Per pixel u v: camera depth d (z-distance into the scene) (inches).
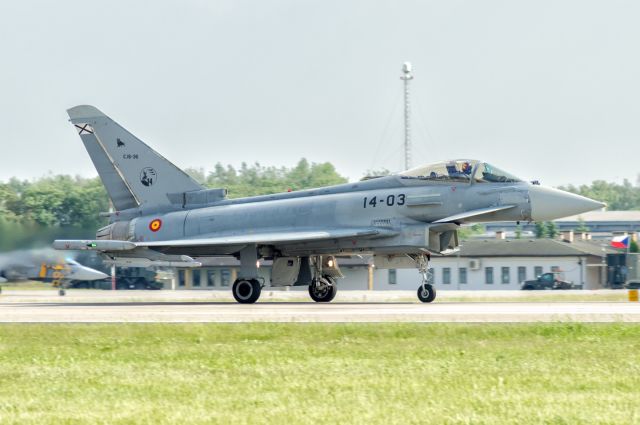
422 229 4739.2
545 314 3607.3
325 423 1809.8
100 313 4069.9
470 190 4736.7
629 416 1840.6
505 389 2135.8
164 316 3804.1
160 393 2137.1
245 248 5027.1
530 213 4685.0
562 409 1913.1
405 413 1884.8
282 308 4414.4
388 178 4928.6
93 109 5526.6
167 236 5290.4
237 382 2262.6
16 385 2285.9
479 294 7598.4
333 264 5201.8
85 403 2036.2
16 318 3831.2
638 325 3189.0
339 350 2770.7
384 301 5748.0
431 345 2854.3
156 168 5428.2
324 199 5007.4
